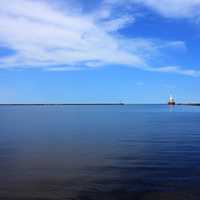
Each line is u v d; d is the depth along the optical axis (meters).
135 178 20.70
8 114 159.62
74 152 32.31
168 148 35.44
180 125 77.19
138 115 144.88
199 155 30.02
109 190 18.08
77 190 18.08
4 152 32.09
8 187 18.59
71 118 115.06
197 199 16.70
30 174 21.88
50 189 18.27
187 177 20.98
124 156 29.62
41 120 100.56
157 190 18.09
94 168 23.98
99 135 51.59
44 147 36.22
